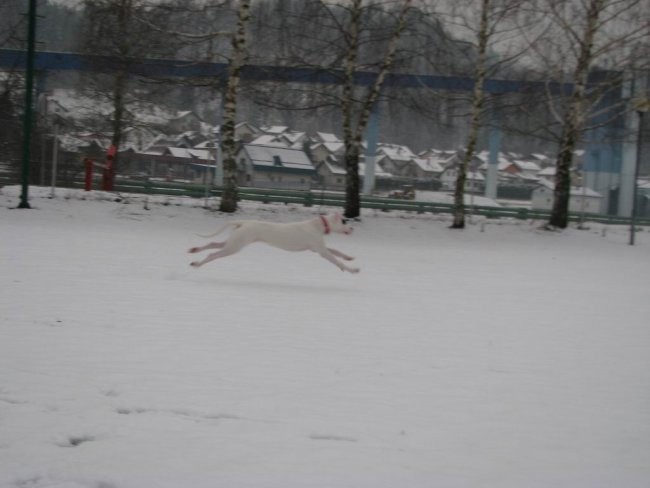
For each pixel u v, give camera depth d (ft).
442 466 17.26
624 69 96.32
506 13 91.15
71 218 74.74
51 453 16.96
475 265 64.23
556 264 69.36
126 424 18.85
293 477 16.19
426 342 30.25
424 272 56.24
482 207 110.83
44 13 123.03
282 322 32.35
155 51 90.43
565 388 24.44
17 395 20.51
